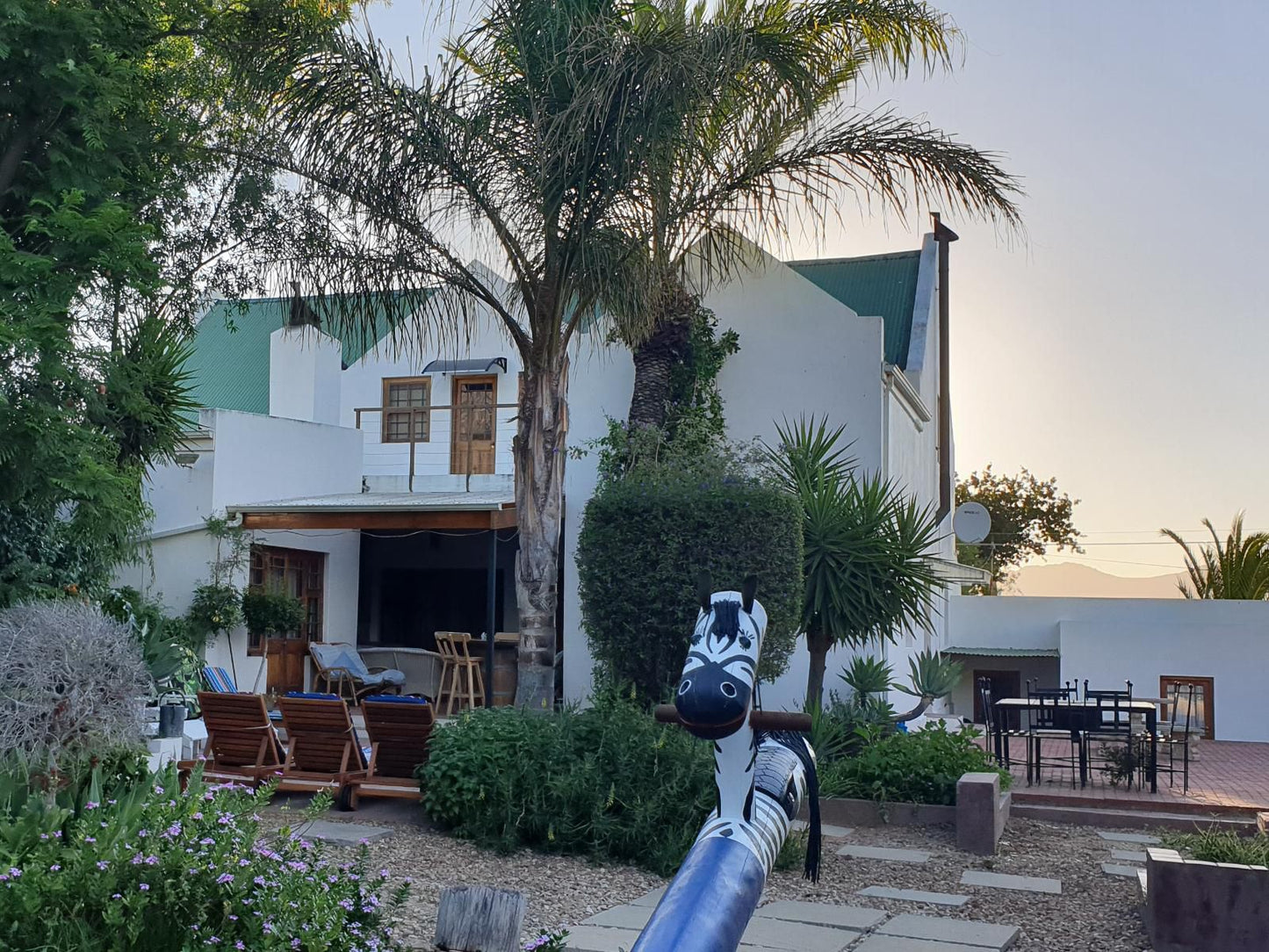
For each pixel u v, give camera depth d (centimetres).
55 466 795
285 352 2347
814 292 1750
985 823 1034
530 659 1204
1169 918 702
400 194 1209
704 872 460
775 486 1266
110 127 889
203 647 1717
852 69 1259
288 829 606
